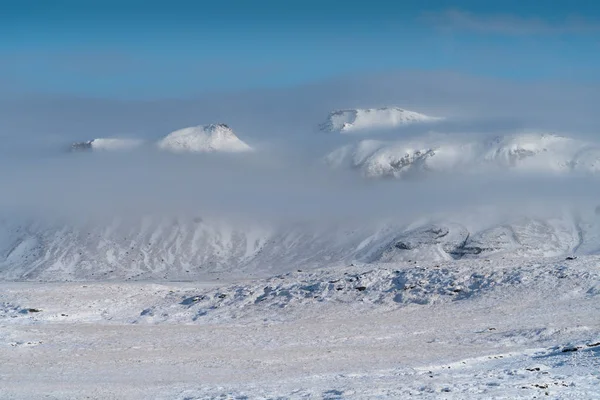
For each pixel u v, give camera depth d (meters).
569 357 50.75
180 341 62.00
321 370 47.84
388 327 68.56
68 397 39.00
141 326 72.25
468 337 62.53
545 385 40.16
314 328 69.00
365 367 48.81
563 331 62.41
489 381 42.03
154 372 47.72
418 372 46.16
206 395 39.12
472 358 51.75
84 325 72.94
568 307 74.56
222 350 57.19
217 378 45.12
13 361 52.03
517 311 74.06
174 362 51.66
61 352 56.12
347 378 44.19
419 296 82.62
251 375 46.16
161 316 80.31
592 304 75.25
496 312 74.19
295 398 37.50
